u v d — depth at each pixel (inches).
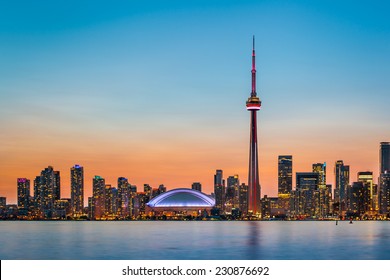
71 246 7741.1
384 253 6496.1
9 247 7559.1
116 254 6358.3
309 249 7106.3
